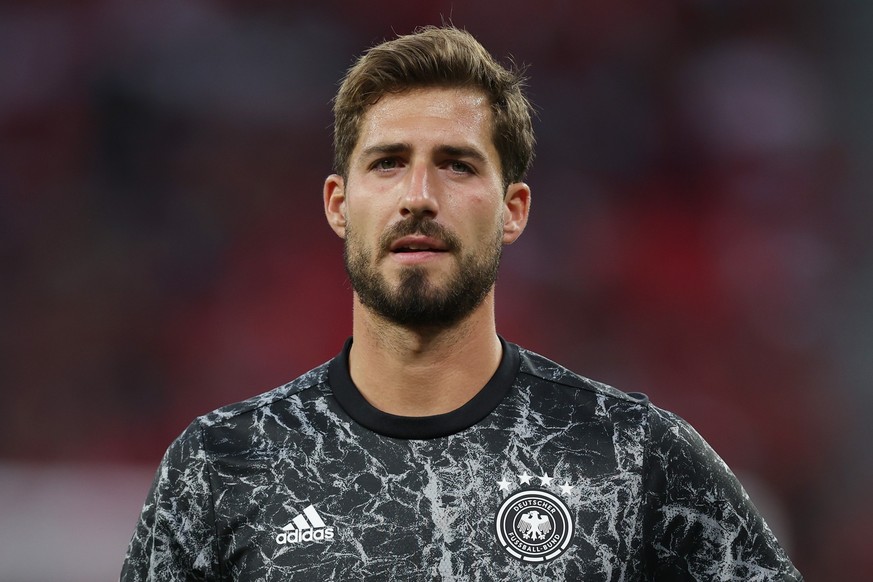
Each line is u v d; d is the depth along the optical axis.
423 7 42.25
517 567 8.45
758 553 9.02
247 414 9.26
